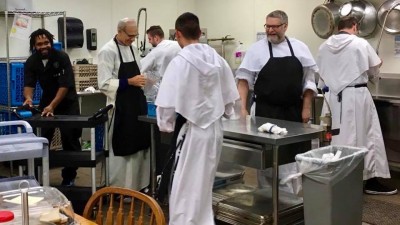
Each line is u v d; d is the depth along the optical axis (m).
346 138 4.44
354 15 5.16
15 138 2.26
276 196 3.10
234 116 3.50
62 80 4.31
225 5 6.98
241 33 6.80
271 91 3.64
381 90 5.15
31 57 4.36
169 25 7.31
